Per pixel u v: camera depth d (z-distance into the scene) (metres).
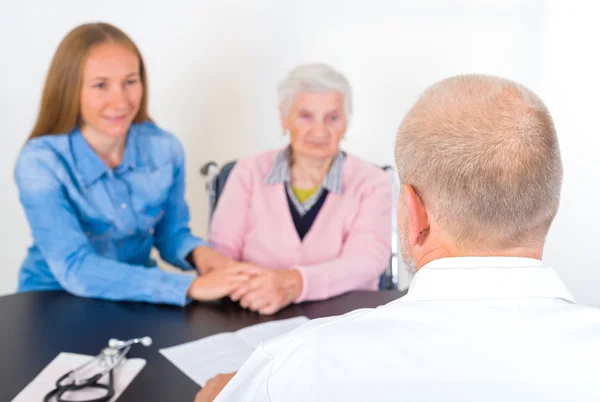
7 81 2.92
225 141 3.10
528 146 0.67
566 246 3.09
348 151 3.14
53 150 1.79
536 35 2.96
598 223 3.03
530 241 0.71
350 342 0.68
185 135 3.07
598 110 2.96
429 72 3.03
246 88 3.05
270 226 2.07
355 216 2.06
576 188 3.04
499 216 0.68
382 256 1.98
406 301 0.72
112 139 1.86
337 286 1.76
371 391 0.65
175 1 2.94
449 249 0.73
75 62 1.73
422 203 0.73
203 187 3.13
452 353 0.65
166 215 2.10
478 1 2.96
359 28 3.00
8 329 1.45
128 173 1.93
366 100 3.07
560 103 3.00
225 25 2.98
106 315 1.56
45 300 1.65
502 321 0.67
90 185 1.85
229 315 1.58
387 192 2.09
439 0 2.96
